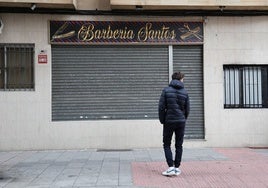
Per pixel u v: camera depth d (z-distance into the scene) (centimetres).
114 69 1264
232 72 1303
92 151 1211
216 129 1278
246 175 866
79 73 1255
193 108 1287
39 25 1236
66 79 1251
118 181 812
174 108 866
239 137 1281
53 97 1246
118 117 1262
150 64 1274
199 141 1271
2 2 1161
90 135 1248
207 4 1209
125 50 1270
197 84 1290
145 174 880
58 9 1228
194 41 1273
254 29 1288
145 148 1255
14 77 1240
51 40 1234
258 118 1288
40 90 1234
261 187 767
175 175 859
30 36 1233
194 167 954
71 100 1252
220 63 1280
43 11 1228
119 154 1152
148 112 1270
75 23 1243
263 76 1306
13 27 1230
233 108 1286
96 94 1259
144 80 1272
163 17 1264
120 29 1253
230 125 1281
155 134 1260
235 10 1273
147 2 1190
